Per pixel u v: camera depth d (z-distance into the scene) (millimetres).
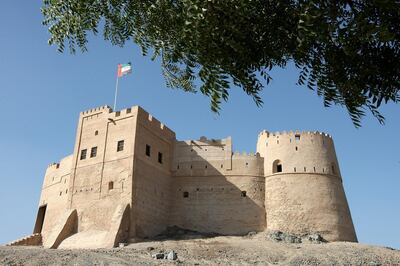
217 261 32188
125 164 43438
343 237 44625
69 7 7020
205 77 4453
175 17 5234
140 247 35969
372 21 4480
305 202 45812
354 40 4410
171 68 7996
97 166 45531
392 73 4750
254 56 4758
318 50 4984
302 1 4395
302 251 35750
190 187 49812
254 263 32250
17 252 28812
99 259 28578
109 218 41125
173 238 42438
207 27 4277
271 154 50000
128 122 45906
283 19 4578
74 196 45375
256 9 4566
